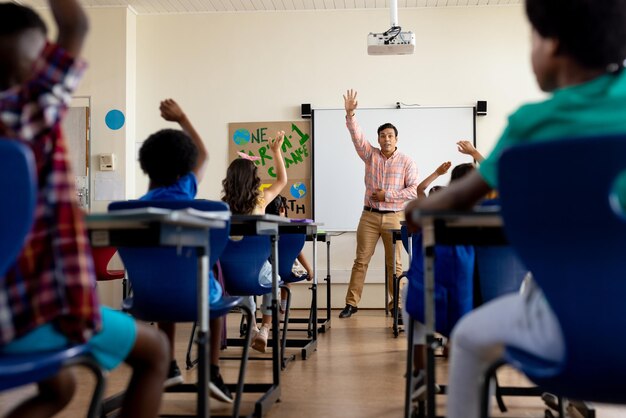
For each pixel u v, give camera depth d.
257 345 3.55
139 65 6.47
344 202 6.27
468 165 2.56
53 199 1.00
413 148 6.24
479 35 6.27
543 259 0.87
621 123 0.88
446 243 1.30
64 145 1.04
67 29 1.10
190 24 6.50
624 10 0.92
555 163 0.81
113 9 6.25
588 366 0.85
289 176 6.33
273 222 2.37
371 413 2.32
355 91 6.33
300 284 6.30
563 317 0.86
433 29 6.30
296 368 3.23
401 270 5.58
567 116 0.92
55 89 1.01
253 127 6.39
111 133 6.18
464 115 6.21
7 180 0.83
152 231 1.32
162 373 1.23
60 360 0.97
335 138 6.30
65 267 0.99
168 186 2.17
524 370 0.94
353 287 5.56
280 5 6.32
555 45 0.96
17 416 1.28
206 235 1.49
